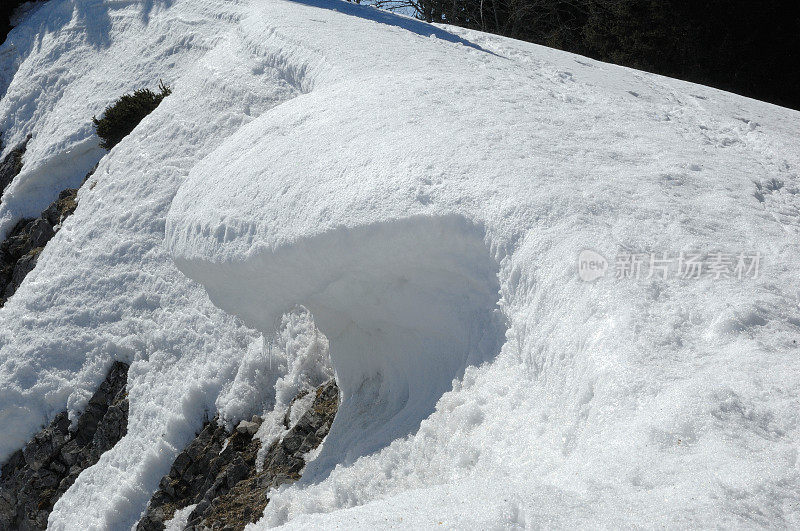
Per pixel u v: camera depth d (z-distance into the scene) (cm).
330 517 410
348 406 746
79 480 969
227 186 823
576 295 530
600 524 339
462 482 441
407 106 888
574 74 1345
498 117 854
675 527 325
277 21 1457
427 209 639
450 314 651
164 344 1023
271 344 918
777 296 508
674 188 695
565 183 657
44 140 1639
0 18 2181
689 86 1468
